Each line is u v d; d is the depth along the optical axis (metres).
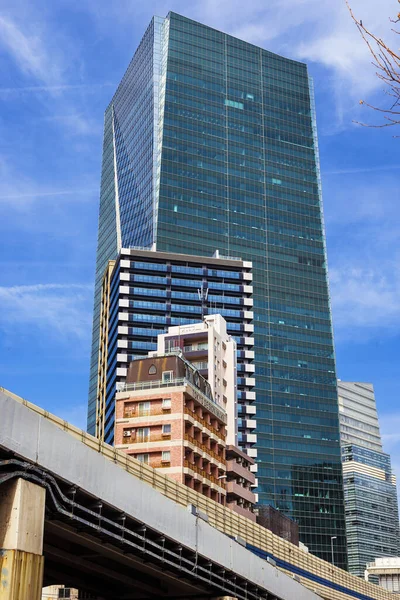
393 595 156.12
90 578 61.19
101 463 47.47
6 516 38.19
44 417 44.66
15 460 39.03
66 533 46.50
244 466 140.88
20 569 37.44
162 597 65.50
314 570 114.44
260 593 73.88
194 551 58.78
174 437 108.44
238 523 84.56
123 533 50.03
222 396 166.88
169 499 56.16
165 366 117.81
